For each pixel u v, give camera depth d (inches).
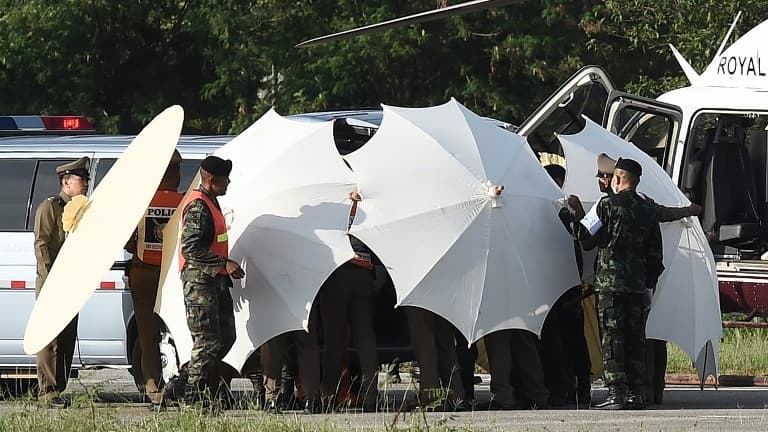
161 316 1630.2
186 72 4170.8
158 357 1715.1
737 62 2207.2
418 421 1366.9
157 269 1702.8
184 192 1765.5
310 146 1617.9
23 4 4033.0
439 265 1537.9
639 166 1593.3
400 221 1544.0
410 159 1574.8
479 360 1803.6
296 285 1549.0
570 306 1679.4
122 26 4094.5
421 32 3752.5
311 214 1568.7
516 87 3841.0
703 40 3302.2
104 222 1541.6
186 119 4106.8
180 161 1739.7
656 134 2234.3
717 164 2181.3
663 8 3442.4
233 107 4030.5
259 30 3880.4
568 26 3801.7
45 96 3996.1
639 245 1584.6
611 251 1585.9
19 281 1780.3
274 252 1566.2
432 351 1588.3
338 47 3772.1
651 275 1595.7
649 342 1718.8
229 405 1595.7
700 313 1685.5
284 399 1662.2
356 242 1590.8
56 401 1664.6
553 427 1429.6
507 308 1561.3
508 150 1626.5
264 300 1565.0
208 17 3927.2
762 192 2196.1
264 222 1579.7
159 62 4148.6
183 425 1376.7
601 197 1648.6
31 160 1818.4
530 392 1654.8
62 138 1868.8
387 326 1692.9
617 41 3769.7
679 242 1679.4
